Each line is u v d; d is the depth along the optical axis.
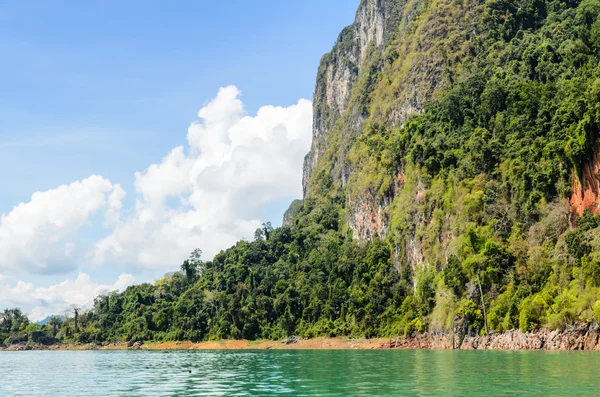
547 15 171.75
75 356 133.88
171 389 46.25
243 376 56.09
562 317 83.81
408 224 146.12
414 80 190.50
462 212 120.38
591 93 97.75
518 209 111.38
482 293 103.50
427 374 50.97
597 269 82.56
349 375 52.84
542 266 95.56
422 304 126.12
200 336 184.88
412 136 158.00
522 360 62.66
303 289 176.38
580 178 98.19
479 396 35.75
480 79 147.38
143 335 198.38
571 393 36.00
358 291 155.38
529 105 124.00
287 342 159.50
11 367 86.44
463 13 189.75
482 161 125.62
